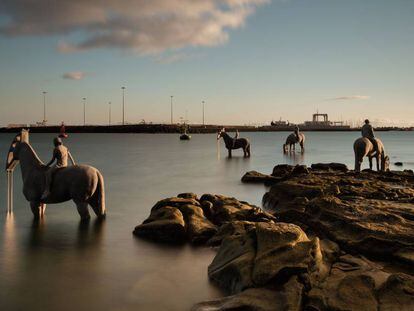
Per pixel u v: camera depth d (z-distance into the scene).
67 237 12.91
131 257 11.03
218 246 11.99
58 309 7.92
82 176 14.66
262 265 8.20
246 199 20.38
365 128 29.38
